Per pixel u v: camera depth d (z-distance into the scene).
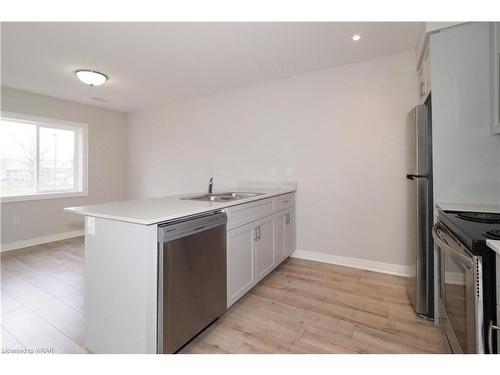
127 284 1.32
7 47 2.36
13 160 3.64
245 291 2.03
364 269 2.72
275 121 3.23
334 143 2.85
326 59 2.62
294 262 2.95
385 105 2.57
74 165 4.31
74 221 4.22
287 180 3.16
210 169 3.87
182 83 3.30
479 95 1.64
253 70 2.89
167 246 1.30
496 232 1.00
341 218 2.83
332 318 1.83
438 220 1.54
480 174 1.66
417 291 1.85
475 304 0.90
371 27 2.04
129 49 2.40
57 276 2.57
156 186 4.59
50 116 3.89
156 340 1.28
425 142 1.80
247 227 2.05
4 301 2.08
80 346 1.54
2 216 3.45
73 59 2.61
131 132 4.91
